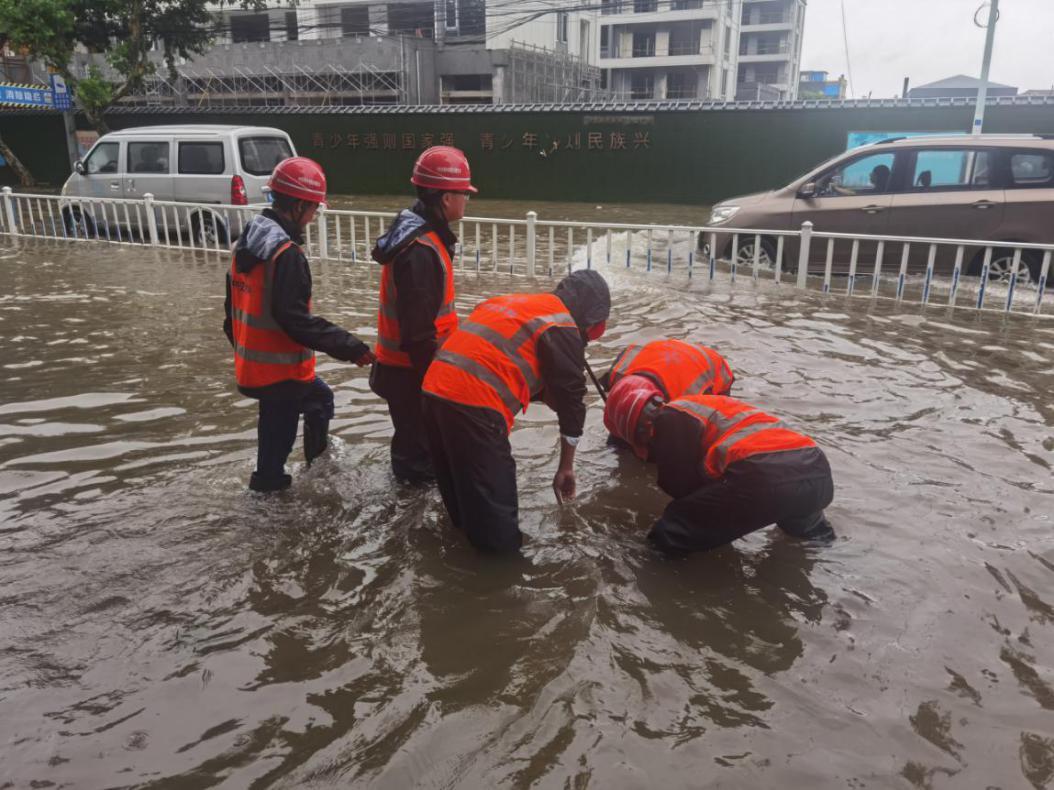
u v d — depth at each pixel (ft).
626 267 31.40
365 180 74.18
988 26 47.52
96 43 74.74
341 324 23.03
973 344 20.89
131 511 11.36
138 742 7.13
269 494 12.00
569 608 9.27
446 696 7.76
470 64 114.83
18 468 12.71
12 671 8.03
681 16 163.12
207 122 76.89
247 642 8.56
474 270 32.40
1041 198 28.37
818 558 10.42
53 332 21.15
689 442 10.47
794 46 205.05
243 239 10.94
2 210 41.65
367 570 10.03
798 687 7.97
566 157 68.23
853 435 14.44
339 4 119.55
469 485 10.03
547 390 10.30
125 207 36.91
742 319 23.40
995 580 9.88
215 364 18.29
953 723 7.48
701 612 9.23
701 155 64.95
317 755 6.98
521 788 6.64
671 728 7.38
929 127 58.95
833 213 30.94
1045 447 13.96
